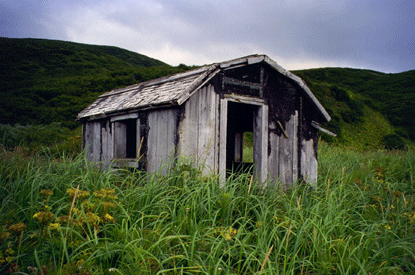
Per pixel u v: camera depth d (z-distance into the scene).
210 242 3.04
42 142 11.10
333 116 23.66
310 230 3.63
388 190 5.48
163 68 29.89
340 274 2.93
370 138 22.75
